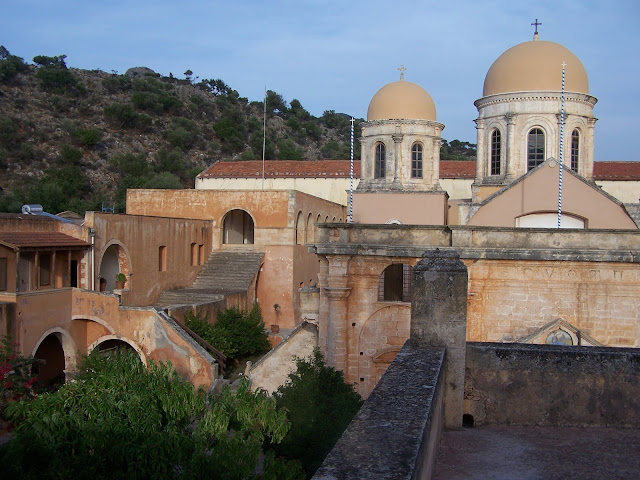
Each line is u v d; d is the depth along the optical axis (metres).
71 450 11.63
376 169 43.44
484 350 10.74
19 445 11.08
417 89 43.41
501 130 37.19
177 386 13.08
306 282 48.59
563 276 22.84
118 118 101.25
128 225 36.38
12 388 22.45
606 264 22.48
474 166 54.44
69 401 12.34
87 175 85.38
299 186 57.81
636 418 10.47
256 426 12.59
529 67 36.22
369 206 40.94
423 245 23.59
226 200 46.16
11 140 86.00
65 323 30.91
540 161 36.38
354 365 24.38
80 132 92.00
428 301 10.41
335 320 24.16
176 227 41.59
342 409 18.20
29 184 77.25
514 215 31.06
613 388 10.52
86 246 32.88
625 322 22.52
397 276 35.62
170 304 38.88
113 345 33.62
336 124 139.50
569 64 36.31
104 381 12.80
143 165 88.69
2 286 27.94
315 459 15.85
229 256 45.53
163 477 11.38
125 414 12.24
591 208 30.39
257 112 129.88
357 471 5.27
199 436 11.95
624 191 46.25
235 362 35.00
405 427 6.41
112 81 114.81
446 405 10.41
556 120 35.84
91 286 33.31
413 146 42.97
